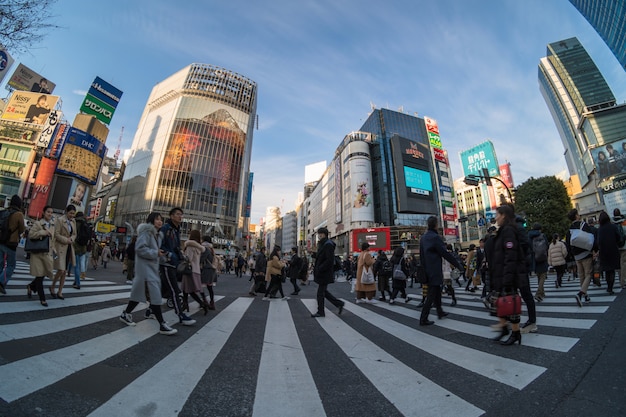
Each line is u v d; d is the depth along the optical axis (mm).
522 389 2184
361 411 1917
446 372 2605
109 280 9625
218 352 3141
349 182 68438
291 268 10906
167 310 5488
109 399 1900
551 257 9047
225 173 56594
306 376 2543
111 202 64000
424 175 67688
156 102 63062
